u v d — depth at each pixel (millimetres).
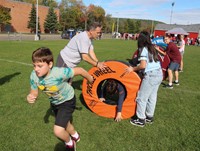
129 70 4859
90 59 5078
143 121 4836
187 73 11547
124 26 100312
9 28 56000
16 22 57656
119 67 4926
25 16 59781
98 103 5238
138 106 4797
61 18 78250
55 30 66750
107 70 5012
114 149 3953
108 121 5027
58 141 4113
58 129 3297
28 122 4754
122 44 31734
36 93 3346
